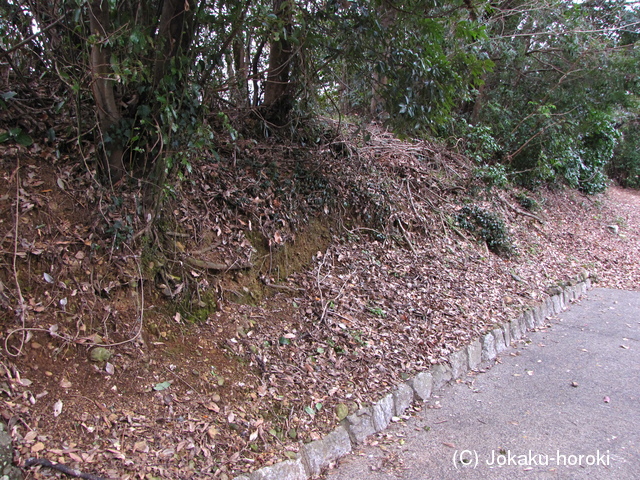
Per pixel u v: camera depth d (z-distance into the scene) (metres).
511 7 11.12
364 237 6.21
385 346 4.39
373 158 7.44
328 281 5.06
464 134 10.50
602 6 12.61
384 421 3.62
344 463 3.14
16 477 2.20
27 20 3.48
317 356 3.97
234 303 4.16
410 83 4.37
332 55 4.54
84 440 2.55
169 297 3.68
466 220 8.09
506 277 7.06
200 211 4.33
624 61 10.48
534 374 4.73
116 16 3.16
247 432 3.02
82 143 3.63
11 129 3.36
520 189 11.70
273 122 5.81
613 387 4.48
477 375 4.66
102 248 3.40
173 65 3.22
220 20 3.41
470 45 7.57
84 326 3.10
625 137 19.83
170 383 3.14
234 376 3.44
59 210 3.35
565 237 10.48
